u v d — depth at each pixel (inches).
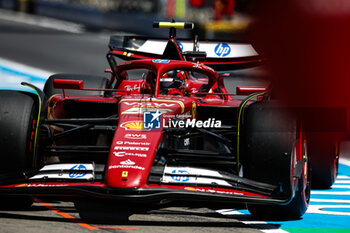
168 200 747.4
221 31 3681.1
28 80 2351.1
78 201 884.6
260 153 784.3
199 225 765.3
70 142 1013.8
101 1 5492.1
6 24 4936.0
